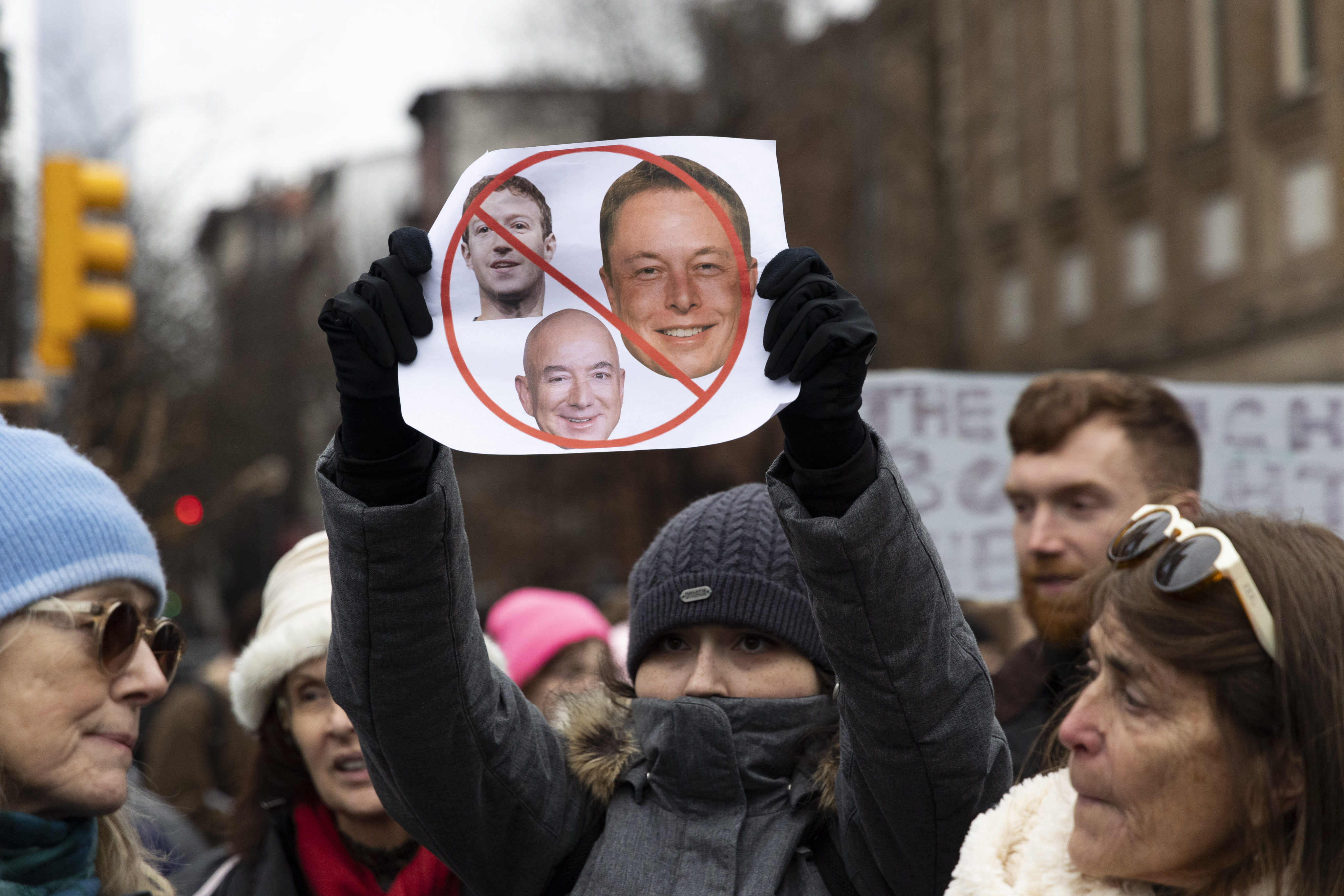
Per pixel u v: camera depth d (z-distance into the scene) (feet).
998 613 11.73
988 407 11.56
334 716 7.56
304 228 118.32
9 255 32.22
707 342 5.03
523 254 5.14
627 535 66.18
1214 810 4.29
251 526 67.15
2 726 4.99
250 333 85.76
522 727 5.91
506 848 5.88
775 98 61.36
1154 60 53.78
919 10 57.00
